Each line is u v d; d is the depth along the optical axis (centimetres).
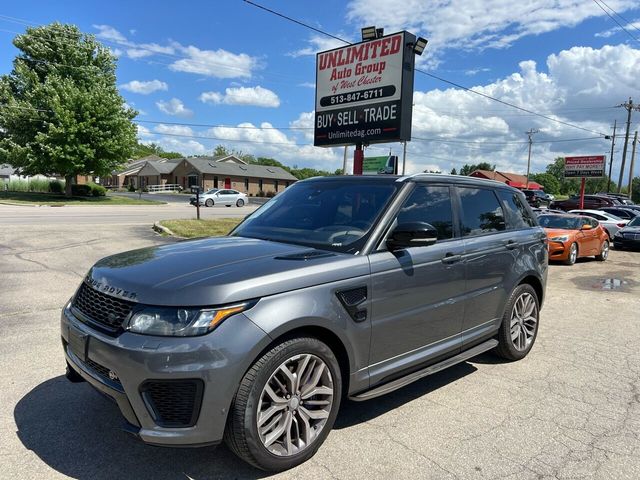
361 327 327
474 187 467
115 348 266
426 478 291
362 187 404
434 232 339
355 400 328
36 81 3784
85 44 4031
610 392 428
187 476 287
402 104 1461
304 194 436
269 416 284
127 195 5256
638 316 727
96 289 303
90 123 3778
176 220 1942
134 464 298
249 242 367
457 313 413
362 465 303
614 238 1869
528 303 513
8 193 4225
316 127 1711
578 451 327
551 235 1371
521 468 304
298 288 295
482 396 415
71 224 1761
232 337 264
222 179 6938
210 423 262
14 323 579
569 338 600
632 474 301
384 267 343
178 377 256
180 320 262
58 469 291
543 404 400
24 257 1034
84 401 379
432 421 366
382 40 1497
